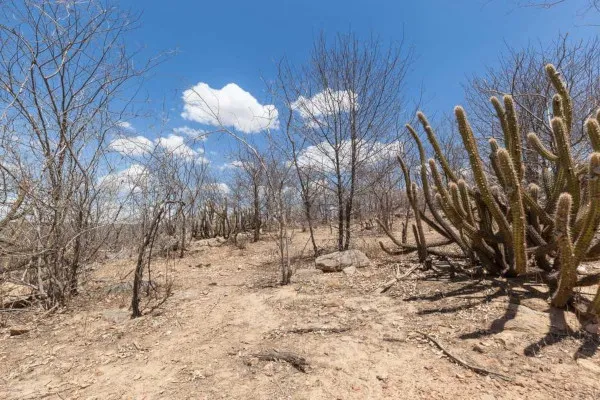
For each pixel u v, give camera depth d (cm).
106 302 492
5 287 543
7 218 427
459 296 353
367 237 959
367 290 416
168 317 404
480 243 392
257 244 1172
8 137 424
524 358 246
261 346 304
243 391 242
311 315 361
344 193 743
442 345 268
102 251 615
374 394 226
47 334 381
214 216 1558
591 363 237
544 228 371
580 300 305
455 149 945
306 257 787
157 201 524
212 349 310
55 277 475
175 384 260
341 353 275
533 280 366
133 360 304
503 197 418
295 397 231
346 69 705
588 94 654
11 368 306
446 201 392
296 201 1270
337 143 721
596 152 254
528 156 654
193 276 666
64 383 275
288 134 611
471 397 215
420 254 465
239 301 444
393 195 1095
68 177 476
